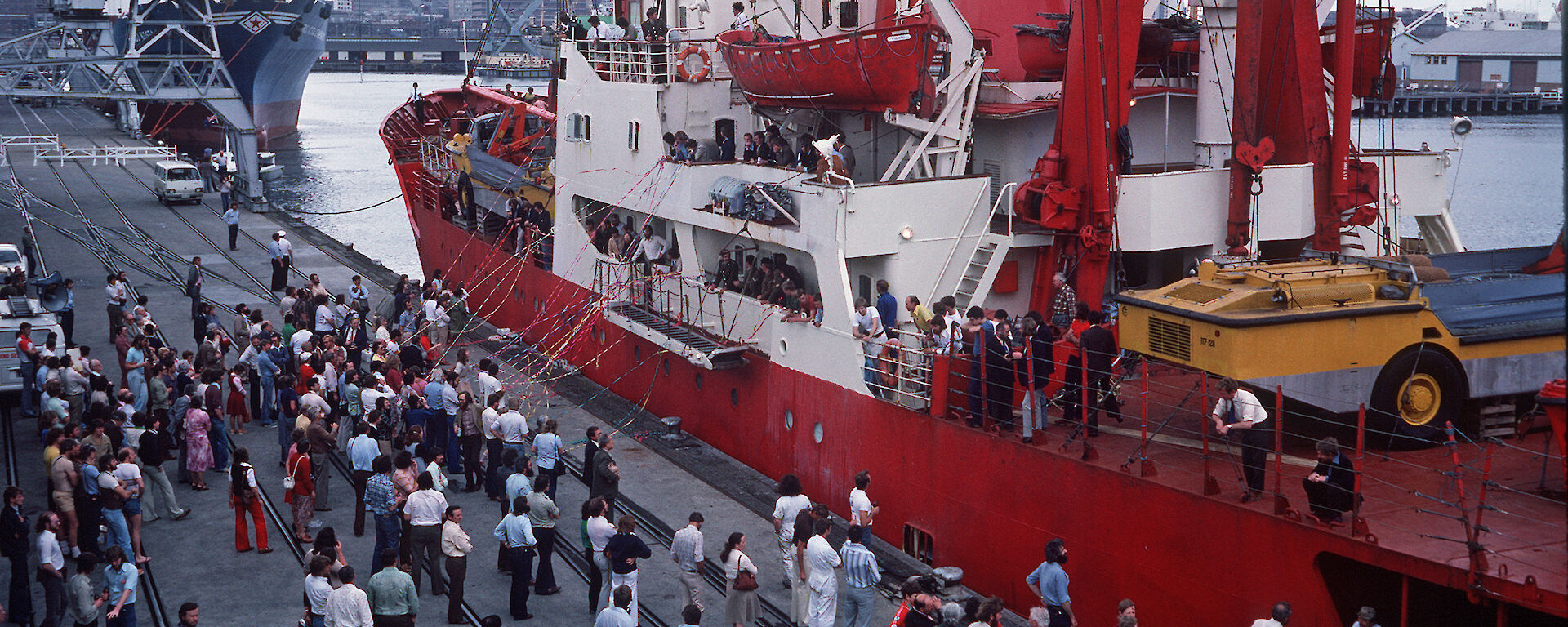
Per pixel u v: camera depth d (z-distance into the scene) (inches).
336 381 862.5
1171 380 681.0
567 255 1076.5
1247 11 662.5
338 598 502.0
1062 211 681.6
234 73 3494.1
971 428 627.5
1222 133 732.0
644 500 767.7
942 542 654.5
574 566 673.6
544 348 1136.2
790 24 920.3
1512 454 553.0
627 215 1007.6
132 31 2369.6
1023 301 760.3
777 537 631.2
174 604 615.8
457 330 1185.4
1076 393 621.0
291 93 3934.5
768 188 762.2
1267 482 530.6
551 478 727.1
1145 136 812.0
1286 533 478.9
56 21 2425.0
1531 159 3002.0
